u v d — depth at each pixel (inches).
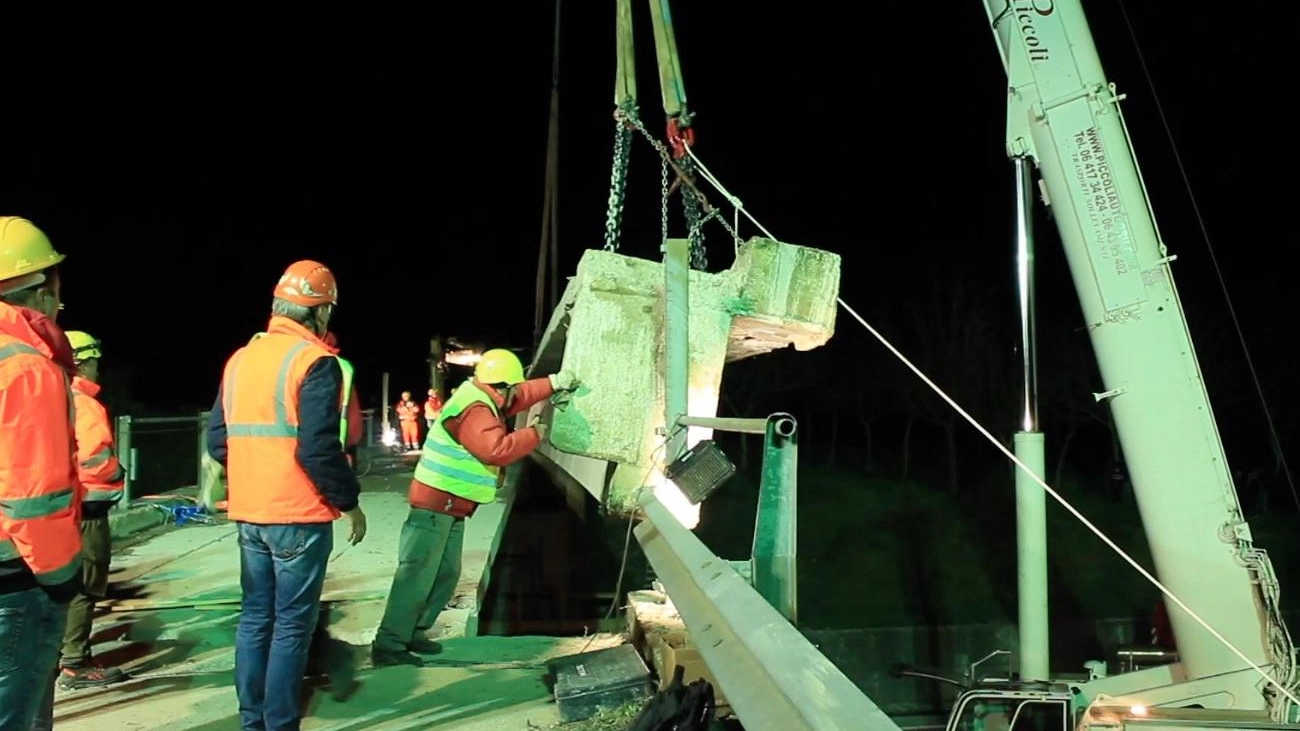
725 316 201.6
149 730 186.2
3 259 128.5
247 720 167.6
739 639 88.1
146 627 271.6
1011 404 1197.7
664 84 229.8
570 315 223.3
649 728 145.8
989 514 1099.9
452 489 230.8
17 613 121.0
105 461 213.6
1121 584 858.1
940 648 769.6
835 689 70.4
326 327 172.4
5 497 118.3
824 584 887.1
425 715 192.5
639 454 198.8
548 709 195.0
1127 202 208.1
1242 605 198.1
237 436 161.3
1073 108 210.7
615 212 232.7
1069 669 761.0
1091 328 211.0
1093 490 1159.6
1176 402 203.3
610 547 497.7
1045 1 212.2
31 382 119.0
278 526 159.8
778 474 135.5
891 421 1542.8
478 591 358.0
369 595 326.3
